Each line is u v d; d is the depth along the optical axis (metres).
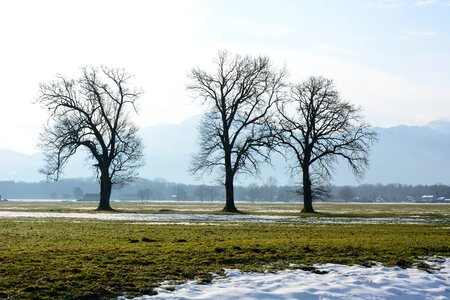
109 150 68.81
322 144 63.72
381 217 52.62
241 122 63.25
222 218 46.47
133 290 14.03
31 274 14.98
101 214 53.00
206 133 64.00
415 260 18.95
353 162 63.28
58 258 17.30
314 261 18.23
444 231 32.25
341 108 63.31
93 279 14.80
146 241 23.58
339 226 36.47
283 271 16.70
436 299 14.86
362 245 21.70
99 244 21.89
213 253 18.81
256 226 35.28
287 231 30.92
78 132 65.94
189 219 44.09
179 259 17.67
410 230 32.75
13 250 19.19
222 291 14.12
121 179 73.06
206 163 63.94
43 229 30.89
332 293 14.62
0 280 14.29
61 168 66.75
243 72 63.47
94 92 67.25
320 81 63.94
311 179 64.31
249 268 16.81
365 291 14.94
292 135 63.88
